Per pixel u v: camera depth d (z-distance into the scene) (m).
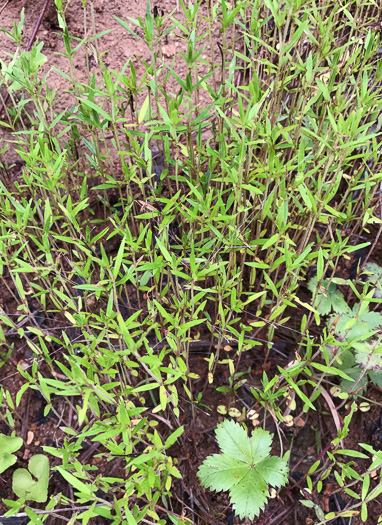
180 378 0.35
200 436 0.34
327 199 0.27
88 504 0.31
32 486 0.30
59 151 0.31
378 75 0.28
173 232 0.37
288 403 0.31
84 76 0.42
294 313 0.39
